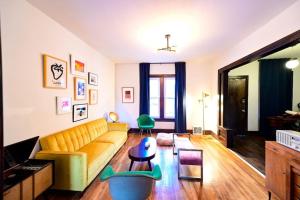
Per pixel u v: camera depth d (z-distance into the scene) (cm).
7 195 153
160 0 217
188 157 277
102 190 248
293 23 224
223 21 276
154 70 616
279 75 545
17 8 208
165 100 628
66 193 240
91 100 420
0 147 112
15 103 208
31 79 232
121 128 482
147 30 314
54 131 282
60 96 297
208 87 597
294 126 477
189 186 260
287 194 192
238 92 584
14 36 205
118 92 625
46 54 257
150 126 536
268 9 238
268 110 555
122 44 399
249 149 432
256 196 234
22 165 204
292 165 183
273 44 263
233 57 411
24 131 221
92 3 225
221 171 310
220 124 503
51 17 266
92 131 381
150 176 158
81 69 371
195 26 296
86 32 326
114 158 373
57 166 229
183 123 594
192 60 582
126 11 245
